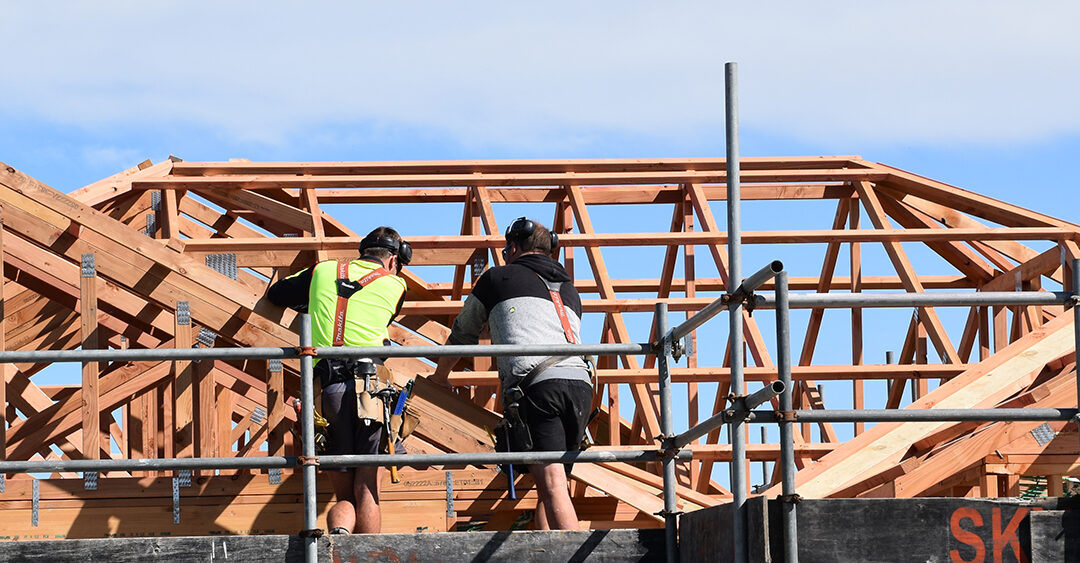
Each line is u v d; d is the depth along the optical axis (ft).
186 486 81.15
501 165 123.54
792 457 53.88
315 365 72.23
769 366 105.70
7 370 98.27
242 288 82.33
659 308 64.75
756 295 55.88
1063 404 88.63
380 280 73.97
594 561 62.64
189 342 81.76
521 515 83.92
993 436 87.56
